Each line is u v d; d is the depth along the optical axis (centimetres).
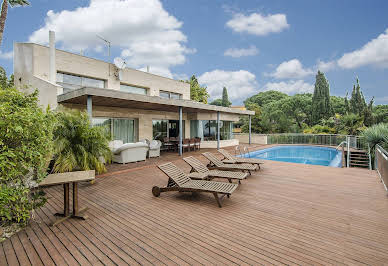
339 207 455
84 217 392
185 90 1777
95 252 292
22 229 356
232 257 279
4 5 1248
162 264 266
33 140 330
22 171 324
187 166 926
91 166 622
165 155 1227
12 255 288
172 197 520
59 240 323
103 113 1120
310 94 5141
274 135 2122
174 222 381
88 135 603
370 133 1151
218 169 762
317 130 2797
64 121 595
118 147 980
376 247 303
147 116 1359
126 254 287
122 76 1316
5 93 336
